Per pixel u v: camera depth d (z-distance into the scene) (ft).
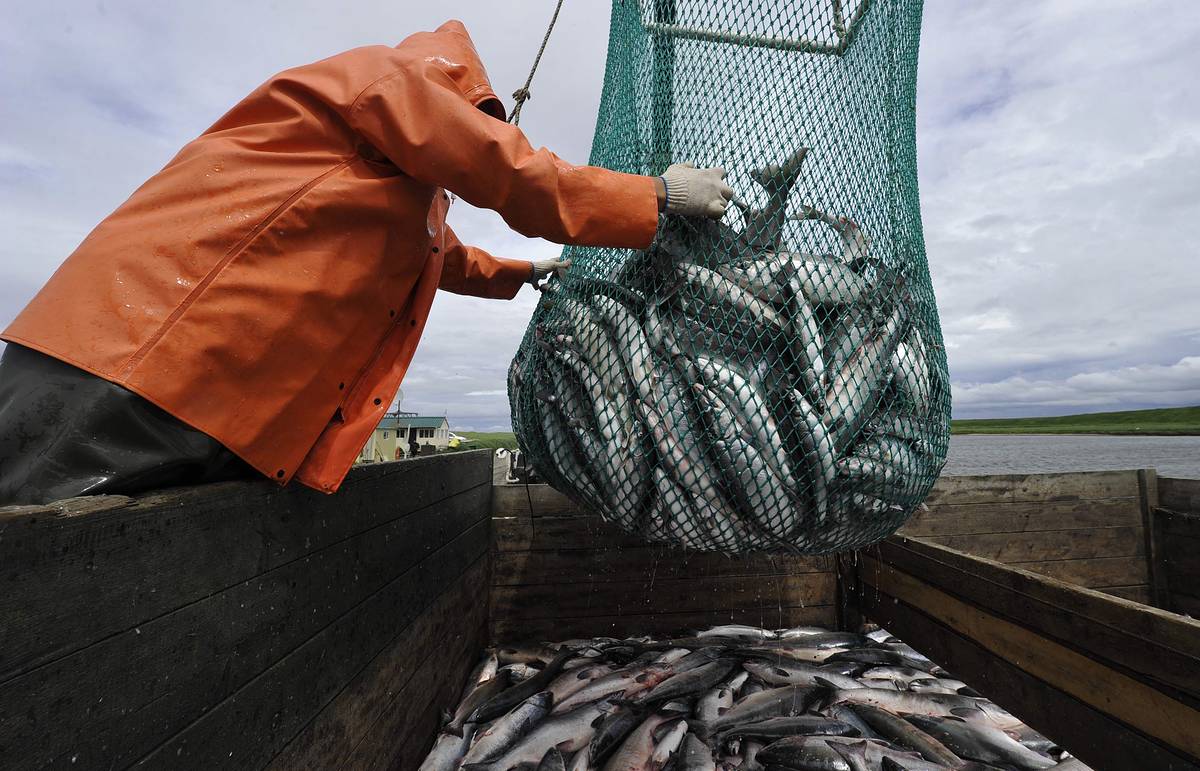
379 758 6.75
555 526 12.60
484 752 8.39
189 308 4.20
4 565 2.60
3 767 2.55
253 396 4.50
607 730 8.46
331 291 4.81
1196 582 12.80
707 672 10.03
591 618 12.46
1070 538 13.57
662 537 5.89
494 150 4.79
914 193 7.00
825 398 5.60
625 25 7.14
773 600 12.73
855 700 9.48
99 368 3.93
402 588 7.53
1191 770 5.50
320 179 4.78
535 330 6.88
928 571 9.87
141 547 3.39
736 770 7.92
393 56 4.92
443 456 9.52
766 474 5.30
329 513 5.64
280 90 4.99
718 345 5.64
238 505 4.29
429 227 5.72
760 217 6.02
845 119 6.32
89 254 4.29
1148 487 13.67
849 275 5.91
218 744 3.98
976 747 8.25
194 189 4.51
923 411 6.01
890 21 6.53
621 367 5.75
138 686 3.33
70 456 3.83
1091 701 6.61
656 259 6.10
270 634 4.64
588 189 5.04
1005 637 8.00
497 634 12.39
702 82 6.36
